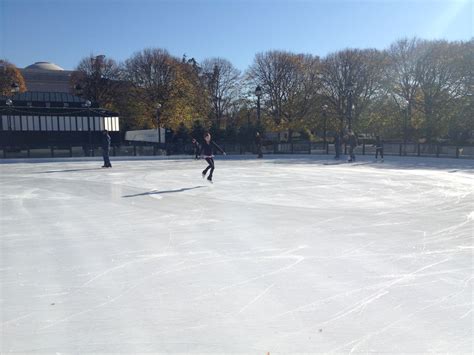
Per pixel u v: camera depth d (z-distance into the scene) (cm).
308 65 5003
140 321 398
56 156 3281
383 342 356
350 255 609
